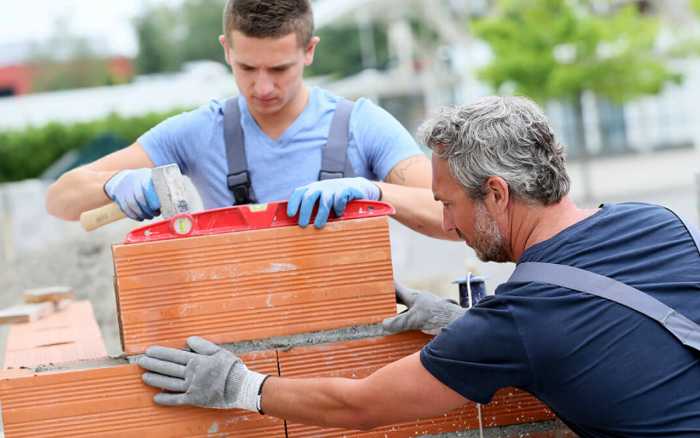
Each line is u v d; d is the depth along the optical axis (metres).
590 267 2.59
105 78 48.38
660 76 20.55
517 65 20.22
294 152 3.45
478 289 3.19
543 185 2.63
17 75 47.88
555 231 2.68
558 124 29.48
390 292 2.81
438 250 11.47
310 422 2.67
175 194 2.85
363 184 2.97
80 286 9.55
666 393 2.49
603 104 29.55
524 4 20.31
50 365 2.78
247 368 2.73
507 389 2.96
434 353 2.57
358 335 2.82
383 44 48.69
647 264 2.61
